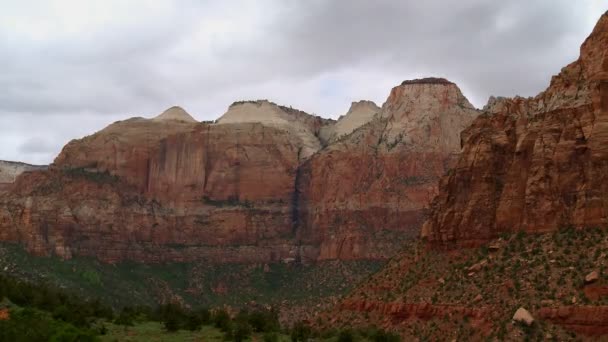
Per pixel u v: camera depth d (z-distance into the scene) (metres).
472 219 162.38
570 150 150.50
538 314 135.25
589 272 137.25
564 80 159.00
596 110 148.50
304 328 160.88
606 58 149.12
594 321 129.25
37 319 148.12
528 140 156.88
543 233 150.75
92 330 151.88
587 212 146.25
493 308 142.50
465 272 155.75
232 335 155.00
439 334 146.38
